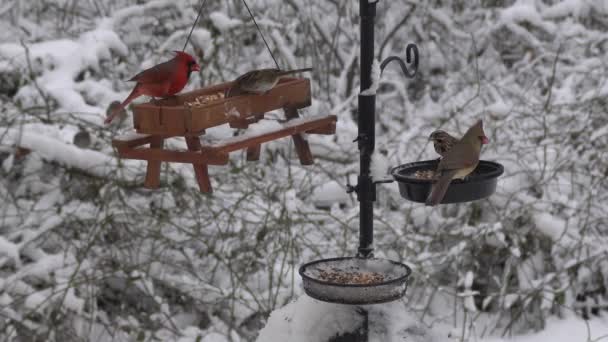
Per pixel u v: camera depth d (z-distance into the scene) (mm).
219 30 11914
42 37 12102
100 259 9477
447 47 14016
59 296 8891
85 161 9562
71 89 10031
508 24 12188
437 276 10297
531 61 12578
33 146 9469
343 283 5438
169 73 6844
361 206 6125
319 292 5504
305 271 5859
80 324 9211
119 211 9734
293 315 6551
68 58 10289
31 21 12492
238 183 10453
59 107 10219
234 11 12523
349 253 9664
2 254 9133
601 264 9828
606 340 9117
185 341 8898
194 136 6219
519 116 10477
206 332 9016
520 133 10617
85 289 9320
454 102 12133
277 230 9500
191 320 9680
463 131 10953
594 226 10000
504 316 9961
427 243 10008
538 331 9602
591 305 9797
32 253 9500
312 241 10219
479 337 9477
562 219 9914
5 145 9445
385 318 6480
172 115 6117
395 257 10062
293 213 9727
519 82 12844
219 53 12312
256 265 9828
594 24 12781
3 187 9867
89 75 10500
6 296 8844
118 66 11484
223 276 9875
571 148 10117
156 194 10062
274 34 11883
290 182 9859
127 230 9531
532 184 9930
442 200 5859
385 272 5965
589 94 10367
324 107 11953
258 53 12703
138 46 12164
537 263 9891
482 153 10336
